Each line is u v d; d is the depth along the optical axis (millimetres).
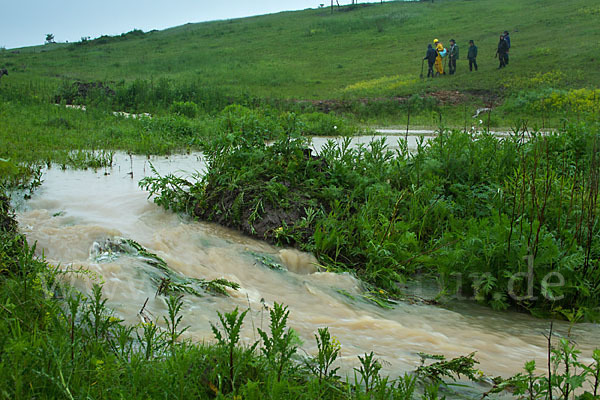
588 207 5719
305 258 5695
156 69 39375
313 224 6215
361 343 3908
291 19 62906
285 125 7590
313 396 2678
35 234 5719
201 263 5438
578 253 4844
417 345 3951
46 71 37438
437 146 8008
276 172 6859
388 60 37344
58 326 3039
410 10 56281
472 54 29469
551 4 47281
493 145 8250
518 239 5020
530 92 23375
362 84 30500
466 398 3125
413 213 6324
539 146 8156
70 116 16969
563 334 4340
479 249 5086
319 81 32594
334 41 46219
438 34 43562
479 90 25844
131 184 8266
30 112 17094
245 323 4047
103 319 3646
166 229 6234
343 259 5730
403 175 7418
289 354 2881
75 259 5199
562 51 31047
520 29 39625
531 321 4641
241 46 47750
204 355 2977
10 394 2381
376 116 22859
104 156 10547
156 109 21828
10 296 3479
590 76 25812
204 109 21859
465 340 4125
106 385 2574
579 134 8930
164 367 2734
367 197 6730
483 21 45469
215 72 36344
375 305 4773
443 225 6277
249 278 5191
